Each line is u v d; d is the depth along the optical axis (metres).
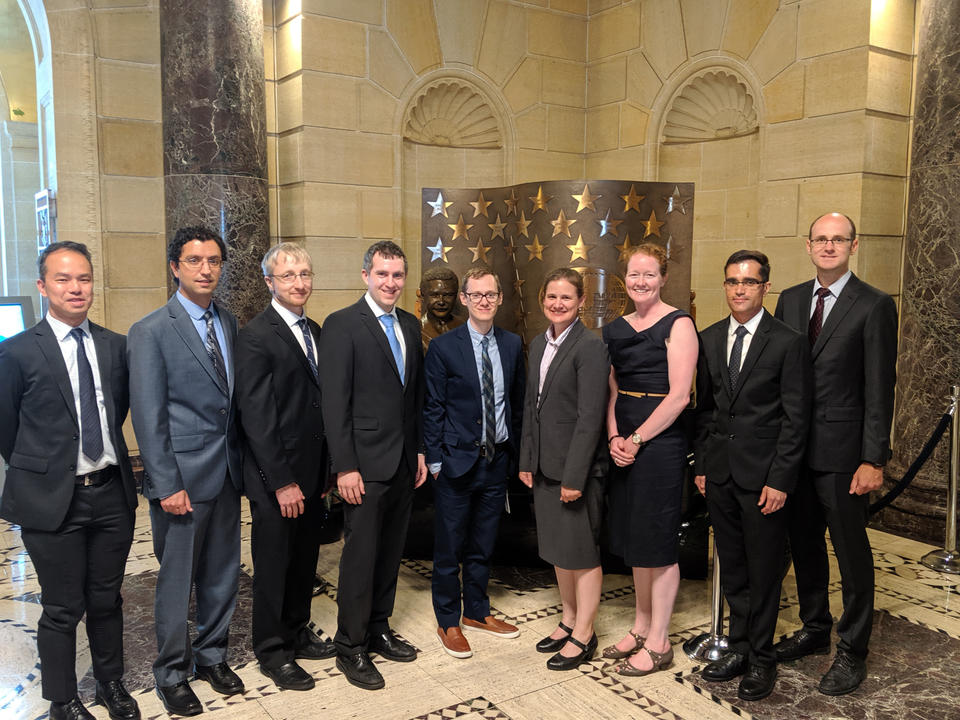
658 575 3.25
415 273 7.01
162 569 2.94
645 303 3.18
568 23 7.30
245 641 3.56
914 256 4.92
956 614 3.88
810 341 3.28
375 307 3.24
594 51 7.37
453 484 3.47
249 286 5.54
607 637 3.63
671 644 3.56
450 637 3.48
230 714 2.94
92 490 2.75
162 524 2.92
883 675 3.26
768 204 5.88
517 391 3.59
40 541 2.69
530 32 7.11
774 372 3.04
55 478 2.67
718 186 6.49
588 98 7.47
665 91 6.64
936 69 4.71
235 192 5.44
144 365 2.81
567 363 3.23
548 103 7.28
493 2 6.89
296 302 3.11
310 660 3.40
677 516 3.19
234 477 3.03
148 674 3.24
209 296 2.98
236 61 5.40
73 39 5.84
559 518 3.29
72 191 5.94
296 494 3.05
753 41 5.93
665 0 6.58
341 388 3.10
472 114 7.08
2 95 8.55
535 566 4.51
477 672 3.28
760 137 5.93
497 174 7.21
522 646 3.53
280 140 6.48
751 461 3.07
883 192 5.39
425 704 3.02
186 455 2.90
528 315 4.57
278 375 3.04
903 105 5.42
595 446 3.19
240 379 2.97
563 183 4.38
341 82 6.29
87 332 2.80
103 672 2.90
